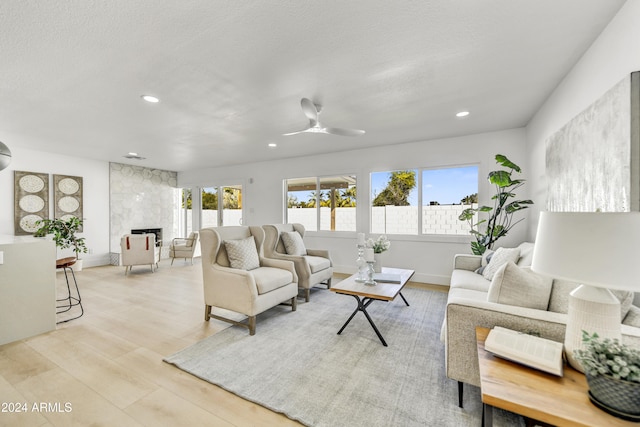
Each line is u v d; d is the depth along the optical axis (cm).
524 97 282
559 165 243
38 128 372
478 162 412
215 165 678
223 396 174
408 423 150
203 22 168
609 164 165
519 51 201
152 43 188
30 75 229
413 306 337
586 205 193
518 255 269
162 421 152
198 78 237
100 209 605
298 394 174
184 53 201
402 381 188
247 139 435
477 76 238
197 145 473
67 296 377
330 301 360
